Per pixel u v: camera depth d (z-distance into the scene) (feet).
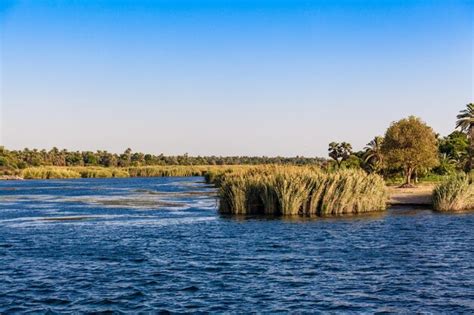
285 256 98.68
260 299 69.41
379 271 85.20
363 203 172.96
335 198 167.53
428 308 65.16
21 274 84.94
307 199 167.94
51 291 74.18
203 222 154.10
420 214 168.25
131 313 63.82
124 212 192.44
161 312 64.08
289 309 65.00
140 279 80.79
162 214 182.60
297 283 77.56
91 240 121.19
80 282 79.30
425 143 265.34
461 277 80.74
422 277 80.84
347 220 153.79
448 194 179.42
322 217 161.48
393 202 197.47
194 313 63.62
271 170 192.65
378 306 66.03
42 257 99.81
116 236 127.54
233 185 175.32
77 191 346.74
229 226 143.54
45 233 133.59
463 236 121.80
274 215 167.84
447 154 393.50
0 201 253.03
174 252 104.17
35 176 635.66
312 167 193.57
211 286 76.23
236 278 80.94
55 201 251.80
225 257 98.27
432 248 106.32
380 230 132.57
